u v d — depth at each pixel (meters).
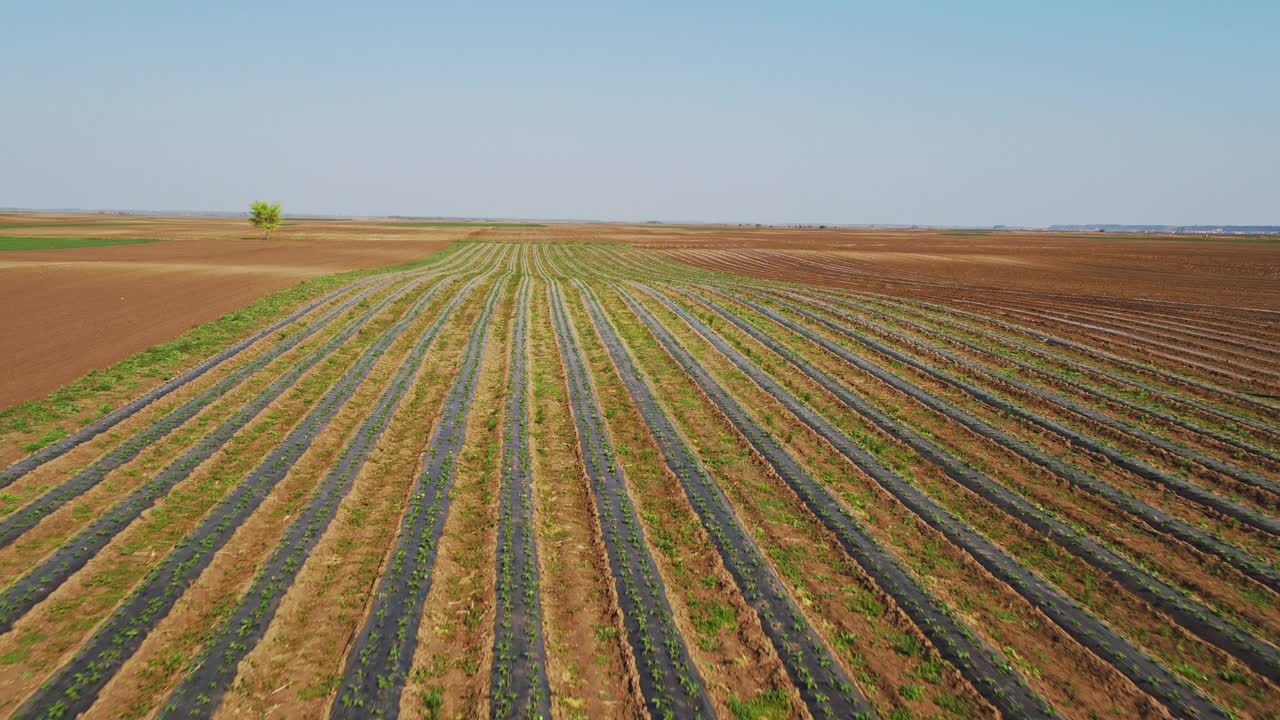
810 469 13.62
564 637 8.33
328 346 22.91
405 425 16.11
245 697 7.10
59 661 7.54
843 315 30.61
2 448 13.00
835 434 15.56
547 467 13.89
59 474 12.09
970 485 12.74
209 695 7.09
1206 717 7.10
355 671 7.49
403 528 10.75
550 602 9.05
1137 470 13.14
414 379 19.75
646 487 12.91
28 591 8.79
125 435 14.09
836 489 12.65
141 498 11.45
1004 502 11.93
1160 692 7.45
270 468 12.95
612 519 11.43
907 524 11.30
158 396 16.58
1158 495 12.13
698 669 7.76
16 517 10.55
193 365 19.48
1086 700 7.35
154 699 7.03
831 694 7.39
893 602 9.06
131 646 7.82
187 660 7.66
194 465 12.90
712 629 8.55
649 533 11.05
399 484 12.77
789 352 23.56
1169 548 10.37
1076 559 10.09
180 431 14.52
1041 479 12.89
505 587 9.22
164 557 9.67
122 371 18.25
